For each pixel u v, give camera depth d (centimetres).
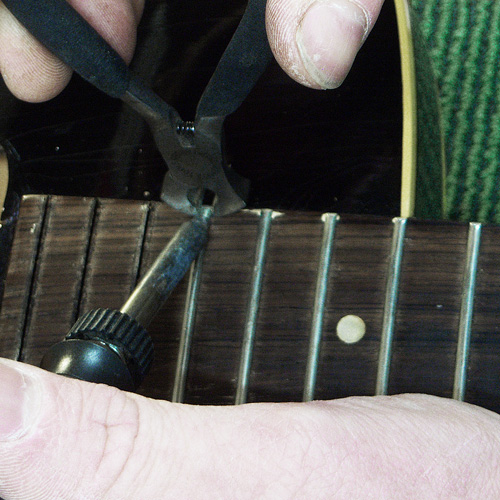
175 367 21
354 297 21
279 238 21
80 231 22
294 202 24
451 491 17
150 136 24
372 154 23
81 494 16
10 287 22
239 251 21
